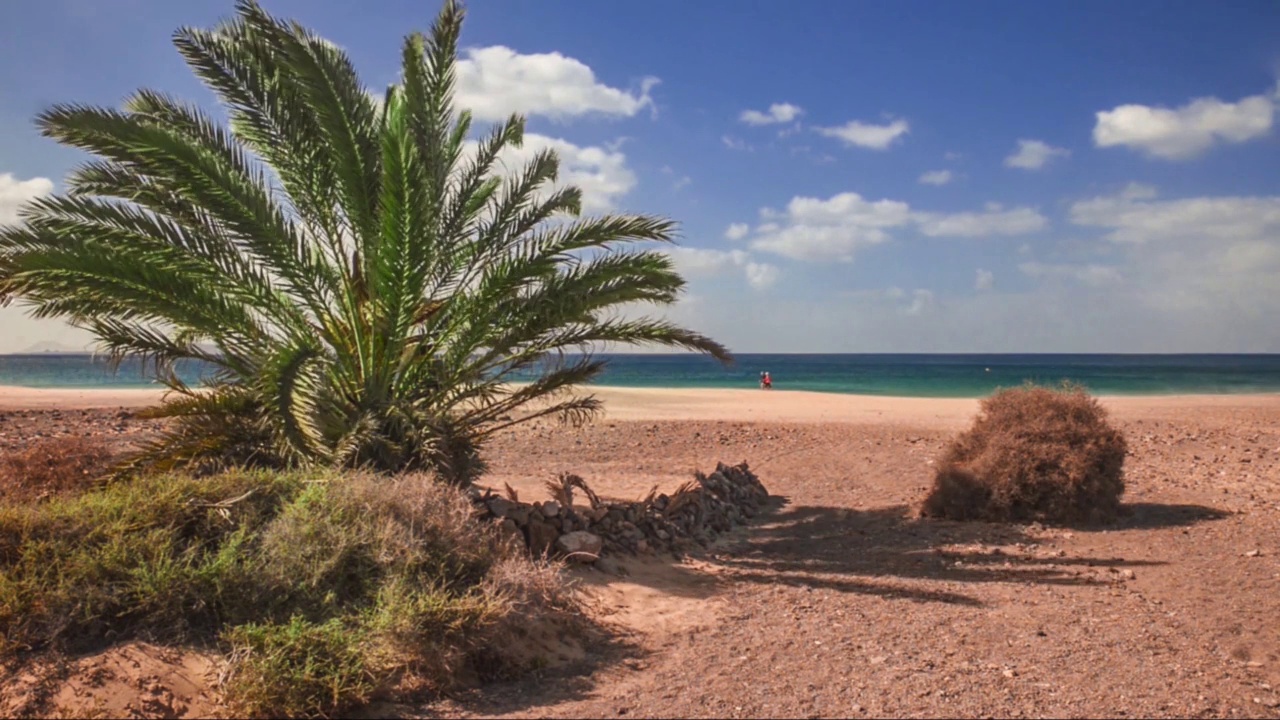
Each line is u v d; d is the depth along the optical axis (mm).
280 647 4074
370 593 4832
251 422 7934
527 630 5035
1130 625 5738
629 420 19906
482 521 6801
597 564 6914
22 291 6824
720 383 57688
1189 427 18891
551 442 16375
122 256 6961
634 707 4199
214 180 7285
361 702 4043
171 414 7863
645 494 10352
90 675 3857
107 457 8461
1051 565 7680
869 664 4883
